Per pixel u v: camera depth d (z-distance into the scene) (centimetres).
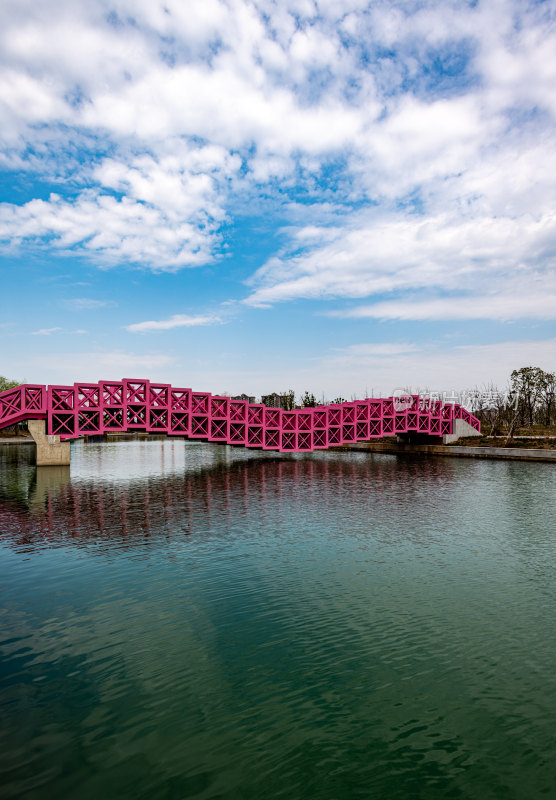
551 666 1227
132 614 1553
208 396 6297
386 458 7781
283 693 1104
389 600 1670
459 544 2411
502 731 970
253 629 1439
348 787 817
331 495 3978
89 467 6288
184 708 1044
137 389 5800
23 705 1051
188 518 3062
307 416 7275
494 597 1698
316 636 1394
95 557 2194
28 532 2692
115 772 853
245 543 2441
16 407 5341
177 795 797
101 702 1063
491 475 5278
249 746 924
